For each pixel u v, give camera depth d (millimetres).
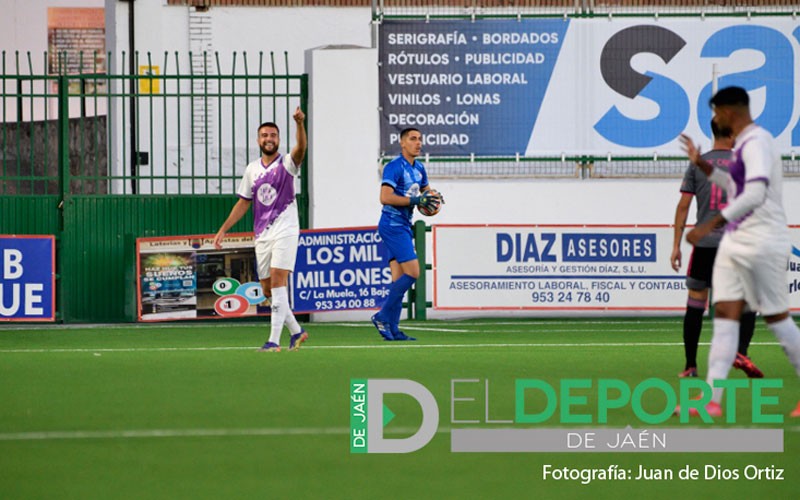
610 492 22438
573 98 61375
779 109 61500
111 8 88750
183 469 24000
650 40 61375
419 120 60750
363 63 60375
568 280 60125
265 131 44656
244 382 36312
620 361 41750
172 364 41312
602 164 61906
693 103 61562
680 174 62094
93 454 25406
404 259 49125
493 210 61281
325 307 58969
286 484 22812
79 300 59531
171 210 59719
